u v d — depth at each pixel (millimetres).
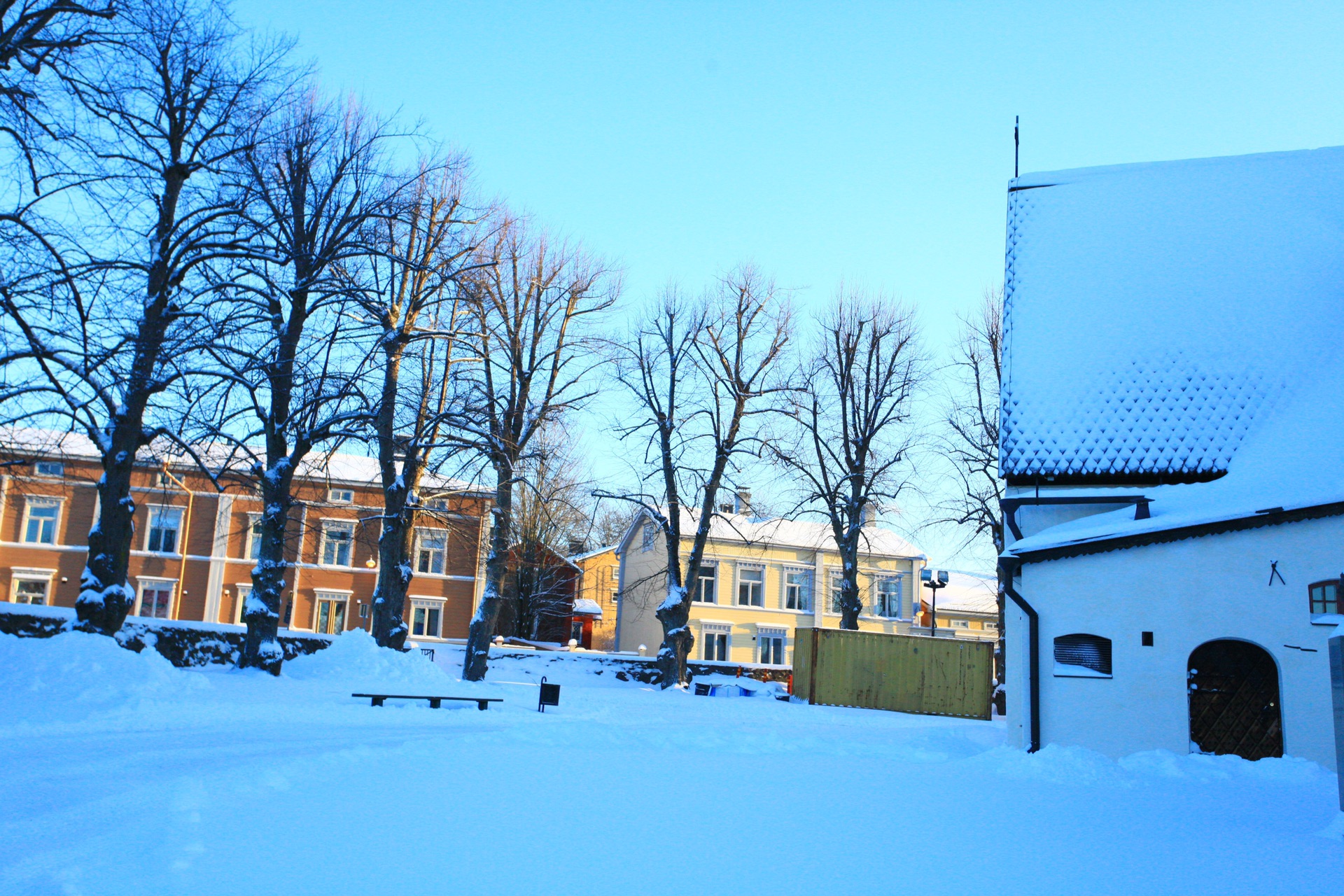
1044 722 15914
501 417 34781
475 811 8750
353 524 50625
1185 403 18641
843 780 12195
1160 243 21234
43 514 47812
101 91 19266
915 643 38188
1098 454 18406
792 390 40781
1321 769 13578
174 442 23297
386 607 31219
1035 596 16438
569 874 6824
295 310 25578
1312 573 14930
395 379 29641
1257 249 20688
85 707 16453
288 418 25734
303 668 27594
